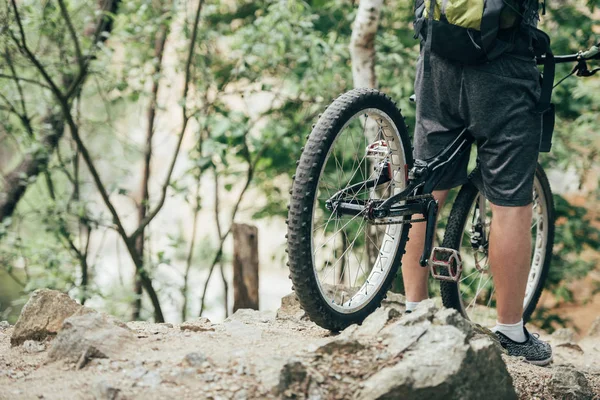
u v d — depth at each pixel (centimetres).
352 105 284
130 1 728
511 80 297
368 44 594
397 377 230
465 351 237
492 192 312
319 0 771
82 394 230
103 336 262
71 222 759
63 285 727
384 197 318
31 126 739
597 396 303
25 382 244
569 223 739
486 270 358
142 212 837
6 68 730
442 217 685
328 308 286
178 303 817
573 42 710
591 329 465
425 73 314
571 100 717
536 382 303
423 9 312
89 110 866
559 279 747
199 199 792
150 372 240
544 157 721
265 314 379
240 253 611
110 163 816
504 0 285
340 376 236
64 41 702
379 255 321
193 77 759
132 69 739
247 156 770
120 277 782
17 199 755
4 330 340
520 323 331
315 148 274
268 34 703
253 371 239
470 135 321
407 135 312
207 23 764
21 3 654
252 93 755
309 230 273
